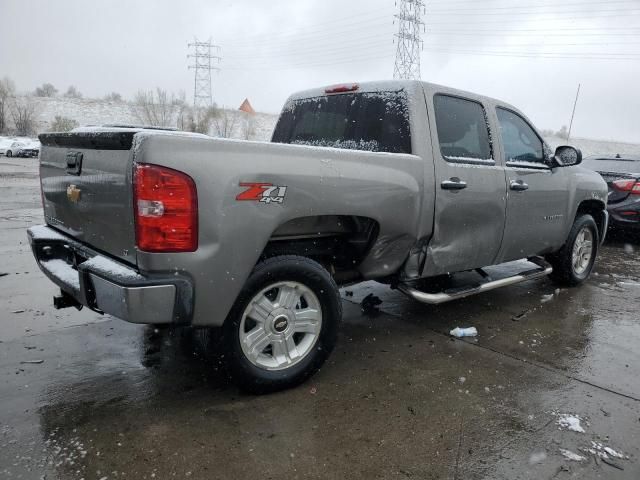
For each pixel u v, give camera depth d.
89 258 3.04
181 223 2.50
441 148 3.84
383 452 2.54
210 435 2.63
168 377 3.25
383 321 4.47
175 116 59.81
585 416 2.96
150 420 2.75
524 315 4.74
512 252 4.62
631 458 2.58
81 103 71.25
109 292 2.56
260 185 2.71
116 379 3.20
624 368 3.64
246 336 2.94
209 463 2.41
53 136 3.28
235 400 2.99
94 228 2.95
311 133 4.43
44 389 3.05
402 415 2.89
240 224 2.67
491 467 2.46
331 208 3.04
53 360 3.45
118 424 2.70
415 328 4.31
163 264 2.51
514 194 4.42
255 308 2.96
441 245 3.87
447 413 2.93
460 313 4.74
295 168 2.85
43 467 2.33
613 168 8.98
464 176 3.90
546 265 5.18
